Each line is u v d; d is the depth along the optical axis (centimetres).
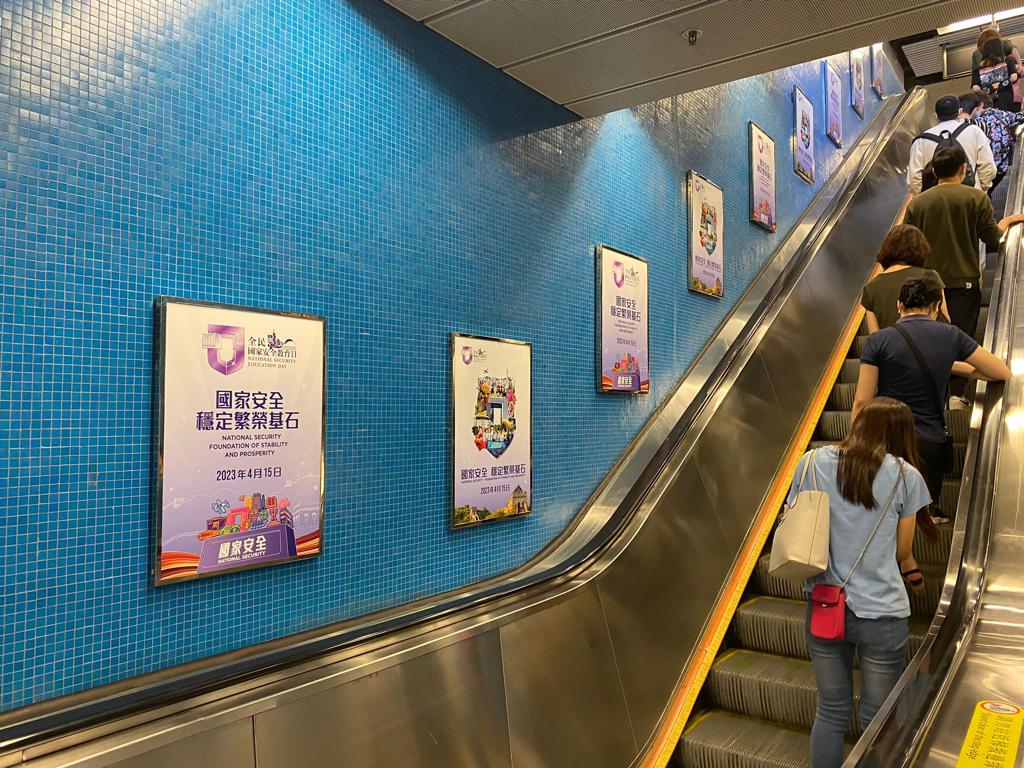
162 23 217
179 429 213
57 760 150
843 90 891
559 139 386
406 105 297
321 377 254
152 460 210
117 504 201
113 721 161
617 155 435
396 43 295
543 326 369
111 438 201
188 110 222
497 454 332
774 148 660
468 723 240
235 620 227
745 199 603
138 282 208
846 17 291
